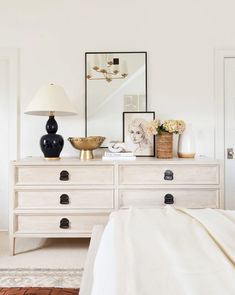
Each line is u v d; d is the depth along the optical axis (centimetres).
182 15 269
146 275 70
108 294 64
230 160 272
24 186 222
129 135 269
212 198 222
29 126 273
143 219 116
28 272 192
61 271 193
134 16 270
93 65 271
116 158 228
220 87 268
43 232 222
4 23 272
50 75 272
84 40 271
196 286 63
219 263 74
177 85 270
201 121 270
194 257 78
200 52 269
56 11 271
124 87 271
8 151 274
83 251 231
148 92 271
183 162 220
